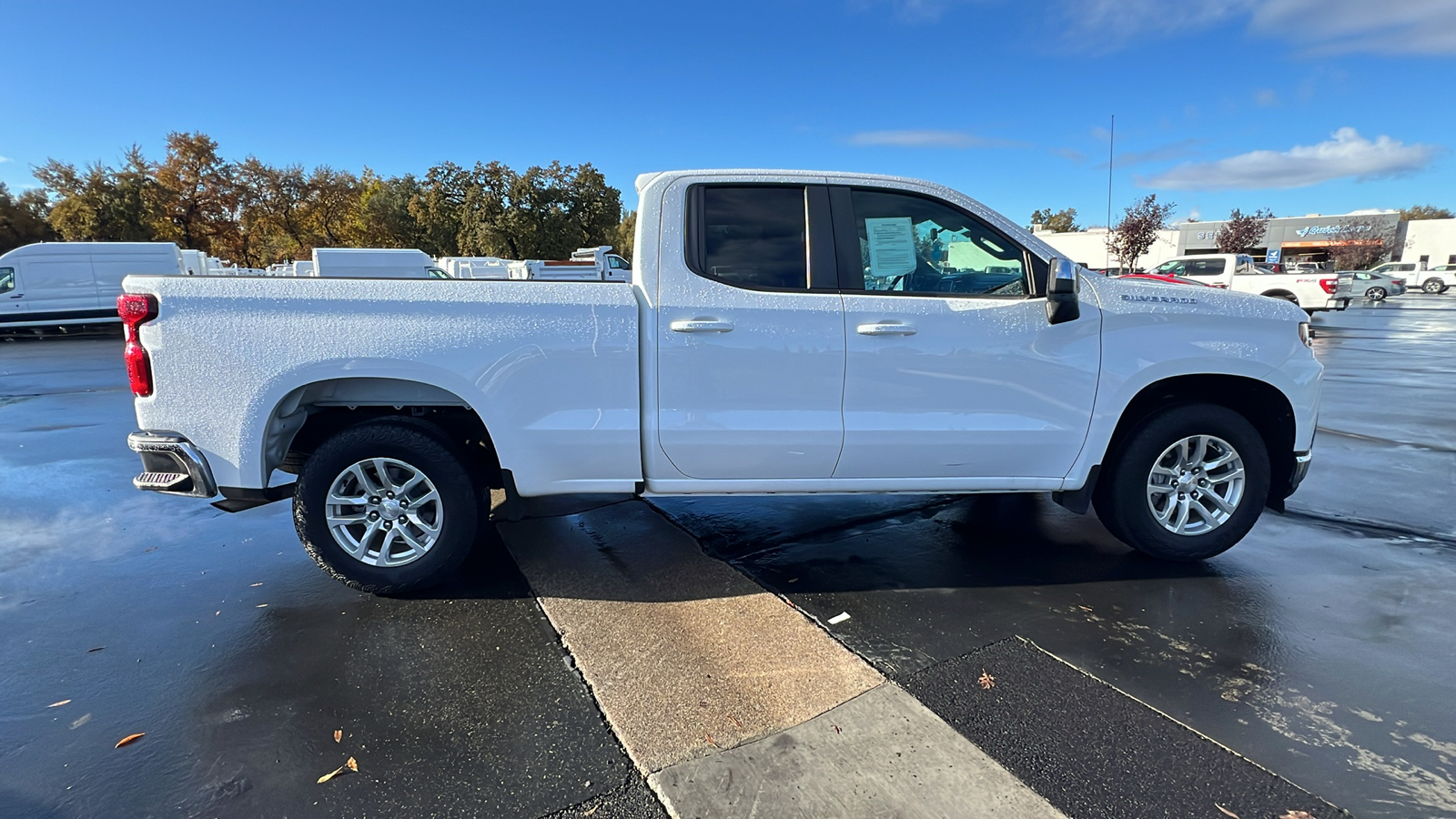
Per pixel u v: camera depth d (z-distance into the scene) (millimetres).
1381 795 1975
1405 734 2240
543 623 3021
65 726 2330
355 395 3156
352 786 2053
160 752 2205
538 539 3992
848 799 1979
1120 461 3398
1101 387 3270
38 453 6242
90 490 5082
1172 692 2482
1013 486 3381
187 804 1985
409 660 2734
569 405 3070
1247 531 3482
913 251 3291
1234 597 3229
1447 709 2373
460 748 2221
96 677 2617
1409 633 2885
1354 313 24516
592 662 2699
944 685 2527
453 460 3133
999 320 3193
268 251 45656
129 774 2104
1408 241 49719
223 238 40656
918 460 3266
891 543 3922
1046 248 3289
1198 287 3430
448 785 2057
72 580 3484
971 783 2037
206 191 38938
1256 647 2779
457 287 3033
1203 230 47438
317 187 42281
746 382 3105
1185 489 3473
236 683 2576
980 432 3236
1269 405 3484
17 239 41938
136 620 3066
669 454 3141
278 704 2447
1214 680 2551
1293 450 3461
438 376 2973
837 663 2682
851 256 3215
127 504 4734
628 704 2434
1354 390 9102
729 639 2871
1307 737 2230
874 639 2865
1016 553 3770
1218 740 2219
